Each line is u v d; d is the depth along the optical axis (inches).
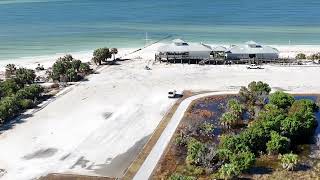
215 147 2388.0
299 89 3430.1
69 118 2977.4
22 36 6254.9
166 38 5777.6
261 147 2375.7
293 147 2432.3
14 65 4313.5
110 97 3385.8
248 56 4256.9
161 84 3678.6
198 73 3981.3
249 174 2134.6
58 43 5679.1
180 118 2876.5
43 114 3063.5
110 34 6176.2
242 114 2869.1
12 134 2733.8
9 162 2370.8
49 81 3882.9
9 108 2970.0
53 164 2331.4
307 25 6446.9
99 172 2231.8
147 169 2225.6
